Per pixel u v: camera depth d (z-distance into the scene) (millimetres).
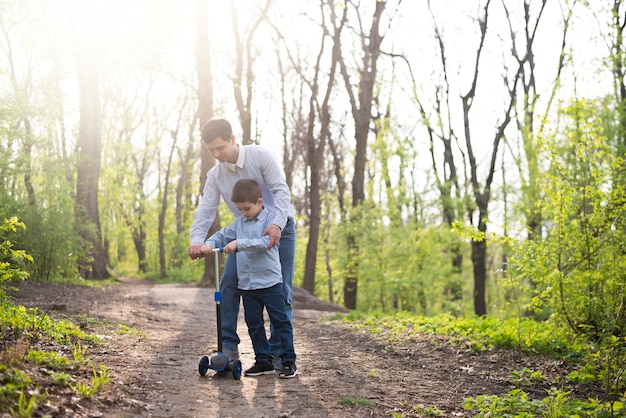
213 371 5559
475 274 24016
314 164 21453
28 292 11367
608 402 5461
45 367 4438
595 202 8039
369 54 24328
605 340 7035
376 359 6973
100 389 4312
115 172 35281
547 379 6645
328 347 7695
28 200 15133
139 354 6055
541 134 8594
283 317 5453
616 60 17344
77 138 22109
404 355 7367
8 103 13242
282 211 5367
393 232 26828
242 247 5203
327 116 21766
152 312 10781
